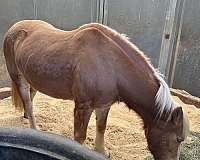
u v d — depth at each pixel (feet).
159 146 6.36
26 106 9.09
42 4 12.48
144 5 12.31
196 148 8.71
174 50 12.39
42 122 9.87
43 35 7.73
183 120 5.88
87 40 6.81
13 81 9.11
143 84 6.50
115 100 7.11
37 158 3.97
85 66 6.72
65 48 7.09
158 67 12.84
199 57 12.30
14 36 8.38
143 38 12.80
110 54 6.67
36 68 7.50
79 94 6.97
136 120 10.50
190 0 11.63
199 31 11.96
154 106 6.34
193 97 12.05
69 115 10.41
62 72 7.11
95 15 13.07
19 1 12.19
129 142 9.13
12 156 4.09
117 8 12.71
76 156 3.76
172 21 11.97
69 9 12.79
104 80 6.68
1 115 10.24
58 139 4.02
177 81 12.87
